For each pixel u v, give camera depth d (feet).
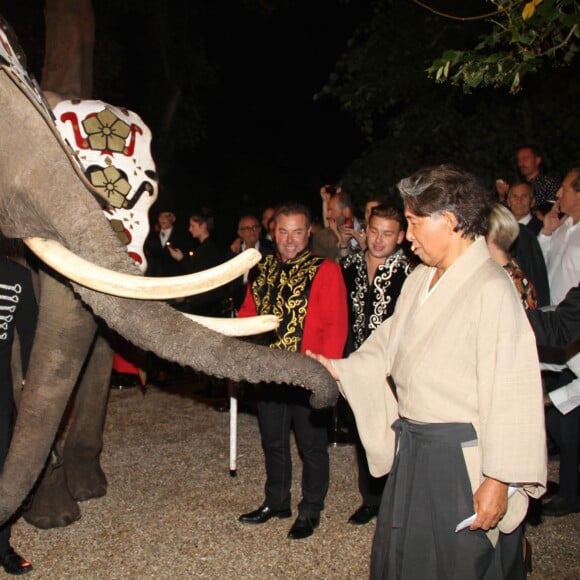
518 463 8.45
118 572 13.60
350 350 16.07
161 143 54.60
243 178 63.36
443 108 31.71
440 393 8.97
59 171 10.41
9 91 10.80
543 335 10.44
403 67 31.94
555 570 13.62
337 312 14.28
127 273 9.89
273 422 15.14
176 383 28.04
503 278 8.89
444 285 9.04
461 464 8.89
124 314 9.54
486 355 8.68
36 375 11.80
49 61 21.47
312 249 23.17
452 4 30.68
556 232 19.35
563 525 15.48
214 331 9.39
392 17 32.27
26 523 15.47
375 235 15.19
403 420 9.50
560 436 15.79
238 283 22.97
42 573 13.53
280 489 15.42
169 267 29.91
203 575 13.48
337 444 20.38
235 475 18.30
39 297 13.30
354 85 33.53
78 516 15.64
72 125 14.15
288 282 14.51
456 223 8.96
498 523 9.09
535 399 8.57
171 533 15.11
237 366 9.02
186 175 62.59
